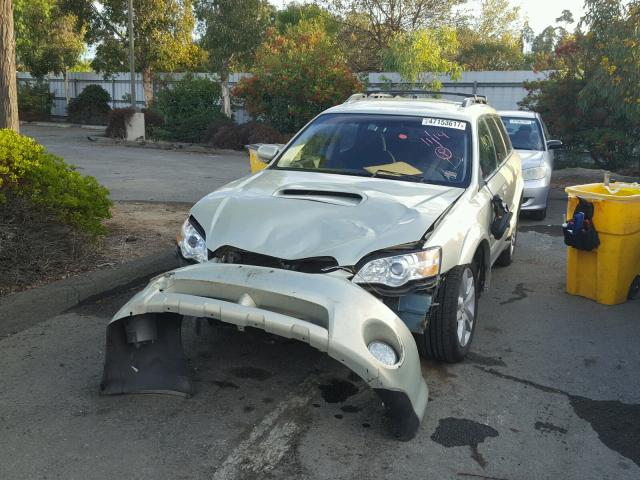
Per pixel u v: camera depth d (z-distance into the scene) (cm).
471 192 483
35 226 581
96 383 405
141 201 976
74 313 525
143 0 2712
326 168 516
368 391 407
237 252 395
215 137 2031
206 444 341
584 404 405
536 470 331
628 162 1582
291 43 2091
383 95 669
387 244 381
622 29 1377
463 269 429
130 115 2191
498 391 418
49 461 321
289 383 415
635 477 328
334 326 326
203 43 2334
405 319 393
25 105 3055
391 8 2914
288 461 329
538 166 985
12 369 422
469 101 607
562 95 1596
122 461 323
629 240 588
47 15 3045
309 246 382
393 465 329
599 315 573
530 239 880
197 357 448
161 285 370
